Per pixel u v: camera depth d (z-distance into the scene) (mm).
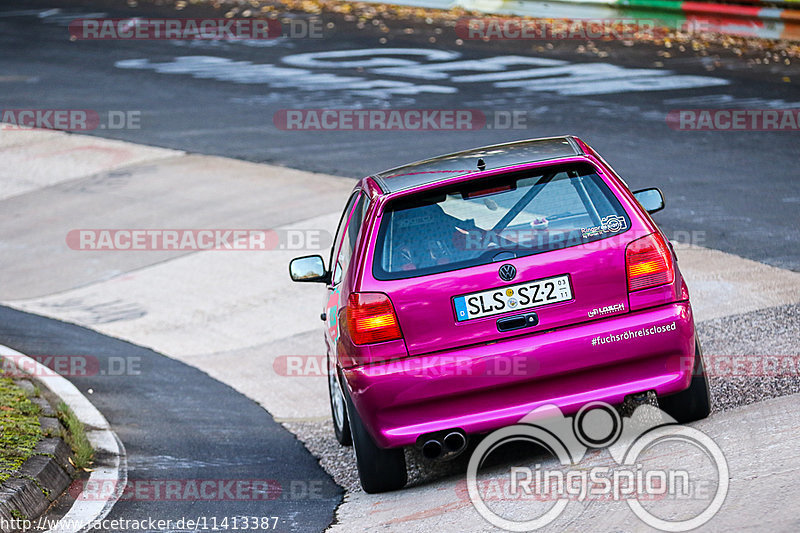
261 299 40906
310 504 20656
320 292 40969
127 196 57250
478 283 18656
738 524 14797
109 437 27234
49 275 47375
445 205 19500
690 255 35719
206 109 71500
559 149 20531
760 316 28141
